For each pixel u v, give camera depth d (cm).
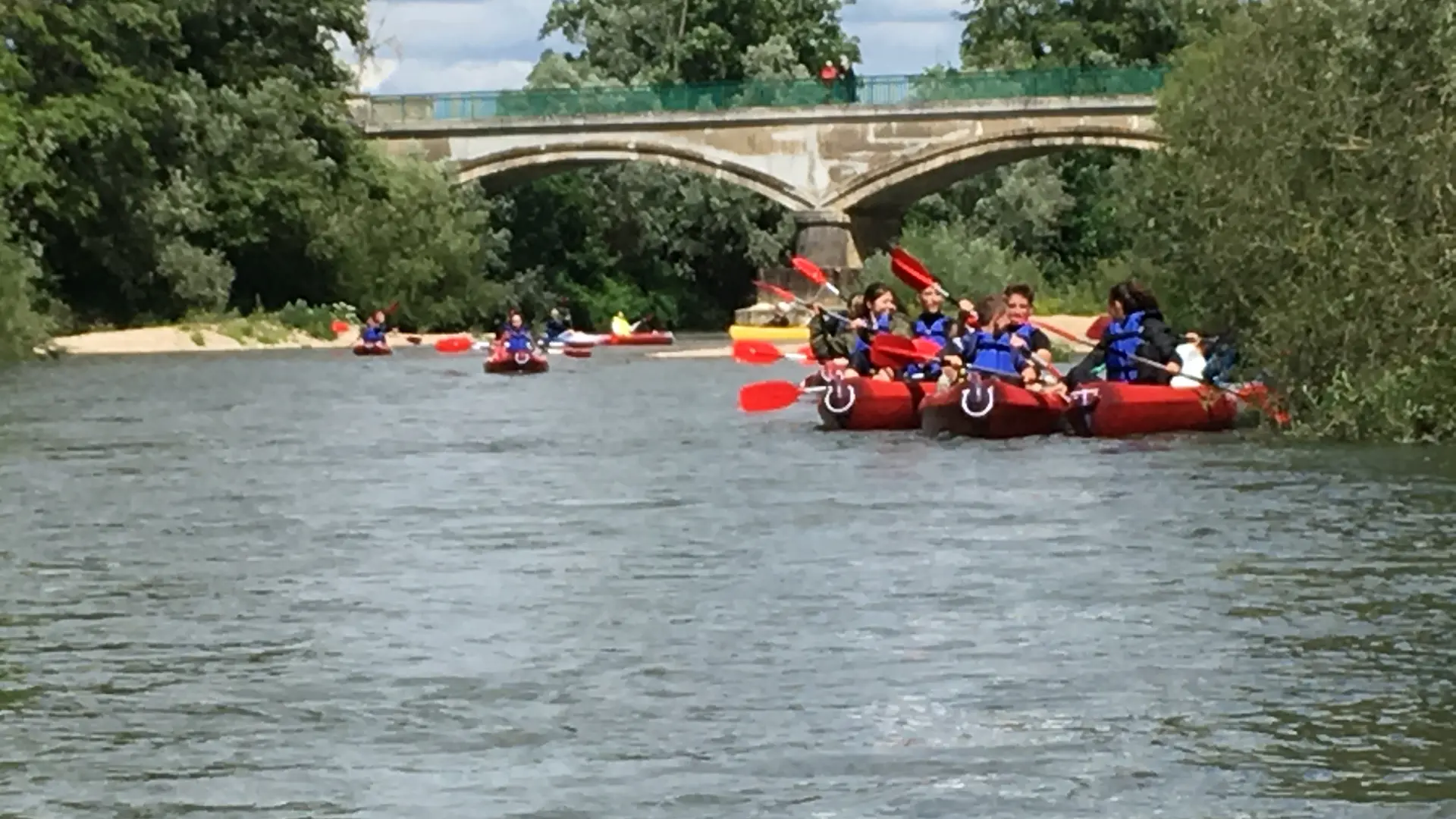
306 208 7250
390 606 1459
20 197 6344
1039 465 2322
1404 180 2525
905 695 1170
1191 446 2506
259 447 2748
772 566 1616
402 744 1081
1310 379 2644
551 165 8438
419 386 4256
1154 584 1509
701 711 1140
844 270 7969
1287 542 1706
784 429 2888
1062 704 1145
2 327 5684
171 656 1295
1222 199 2903
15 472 2408
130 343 6431
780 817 955
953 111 7819
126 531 1875
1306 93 2709
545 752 1062
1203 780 1002
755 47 10419
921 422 2753
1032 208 9188
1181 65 4369
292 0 7606
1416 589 1477
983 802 973
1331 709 1128
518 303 9250
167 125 6962
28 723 1128
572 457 2533
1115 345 2767
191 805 980
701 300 10262
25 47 6372
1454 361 2503
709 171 8169
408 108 8475
